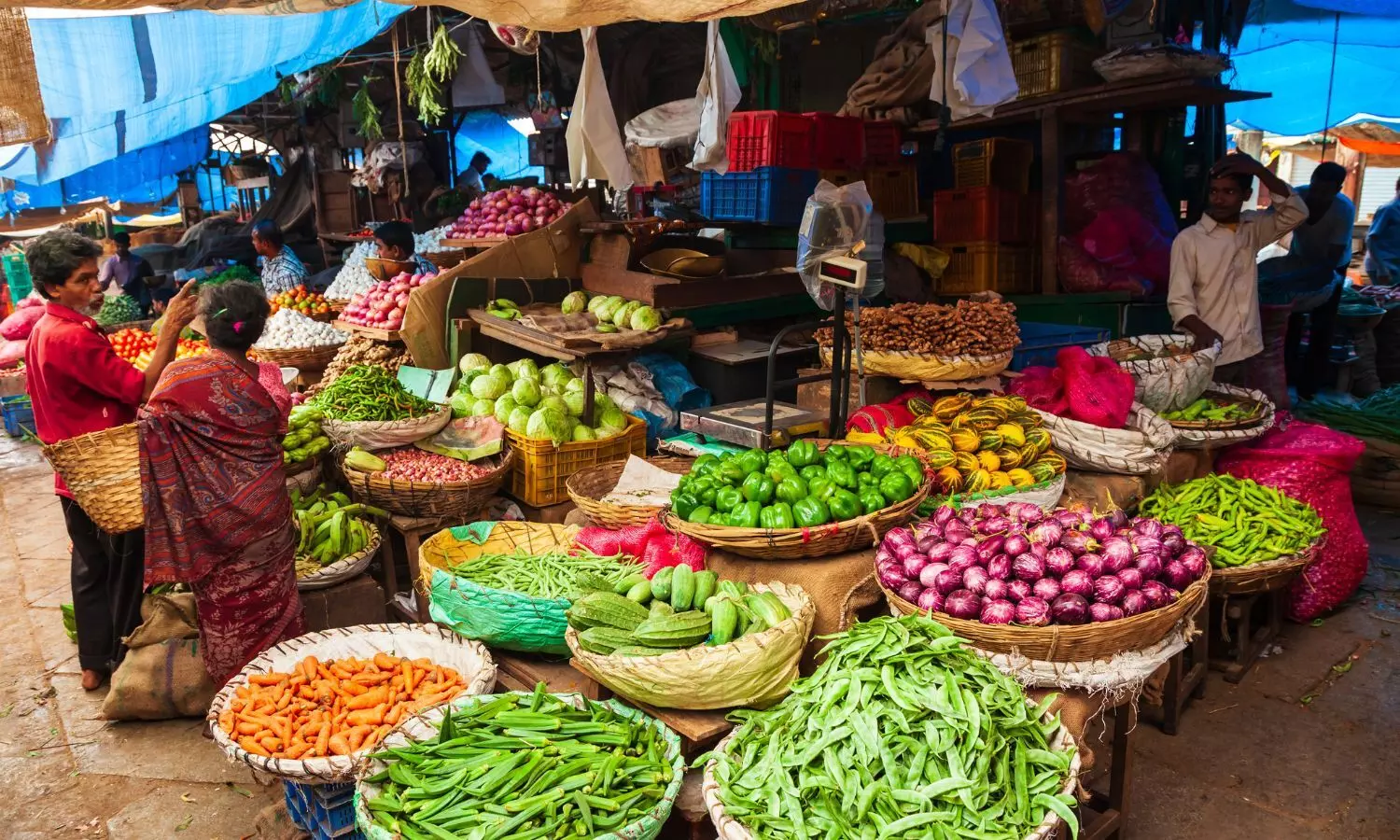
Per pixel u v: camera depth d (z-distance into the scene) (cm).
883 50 702
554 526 409
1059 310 639
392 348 612
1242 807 323
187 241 1373
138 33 590
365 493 440
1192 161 736
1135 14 675
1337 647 435
